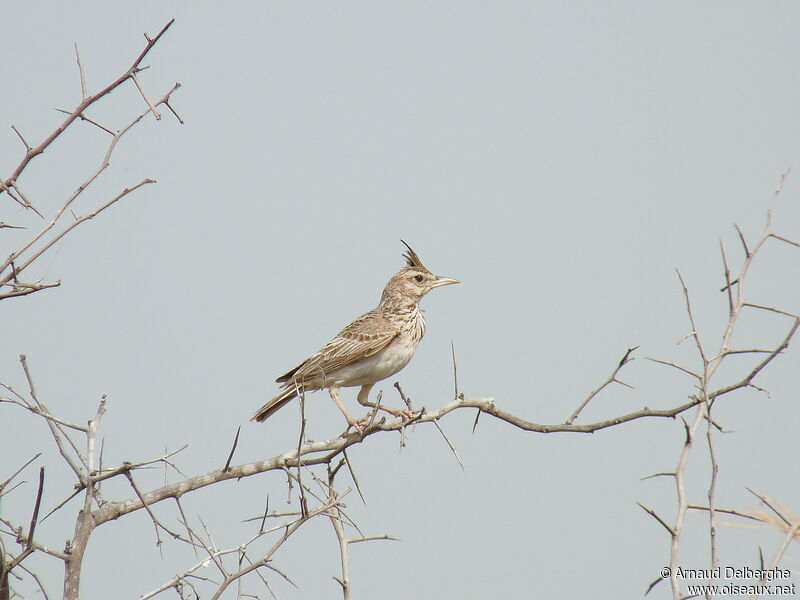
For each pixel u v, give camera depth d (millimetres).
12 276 9664
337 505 10812
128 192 10062
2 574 9242
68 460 10023
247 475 12492
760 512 7914
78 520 9930
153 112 9727
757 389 10367
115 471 10023
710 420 8594
